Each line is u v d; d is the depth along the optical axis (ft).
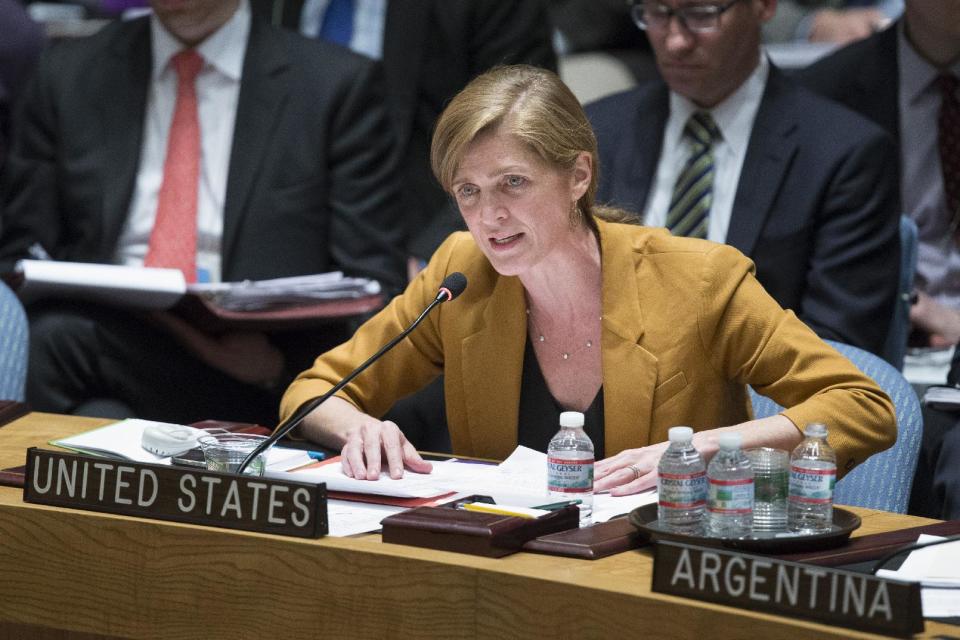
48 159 37.09
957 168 38.29
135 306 32.04
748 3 33.60
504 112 20.65
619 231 22.91
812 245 33.47
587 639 15.92
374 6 44.27
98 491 18.71
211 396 34.45
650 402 22.43
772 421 21.24
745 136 34.37
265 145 35.68
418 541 17.40
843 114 33.99
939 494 28.02
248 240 35.37
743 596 15.33
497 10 42.24
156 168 36.47
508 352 23.25
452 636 16.63
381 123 36.76
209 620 17.92
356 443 21.80
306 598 17.38
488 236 21.03
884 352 33.63
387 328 24.71
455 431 24.27
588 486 19.44
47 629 19.33
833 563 17.19
